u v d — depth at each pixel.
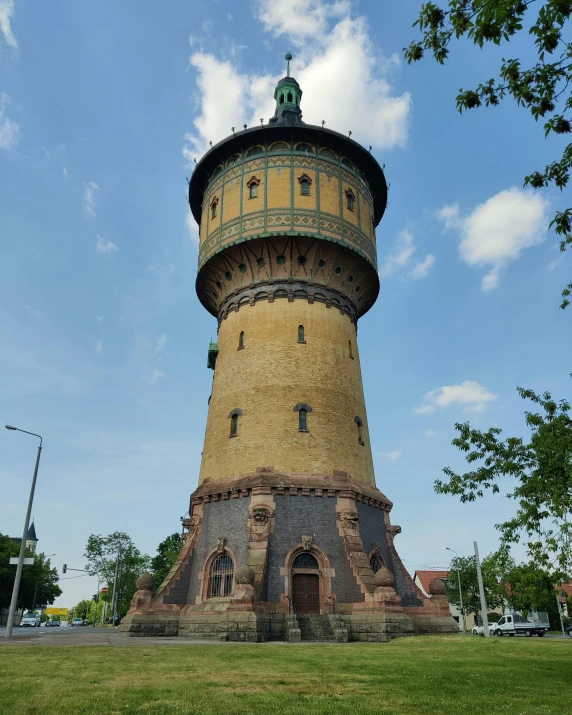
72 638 26.70
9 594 79.62
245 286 38.72
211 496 33.66
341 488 32.72
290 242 37.25
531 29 9.99
